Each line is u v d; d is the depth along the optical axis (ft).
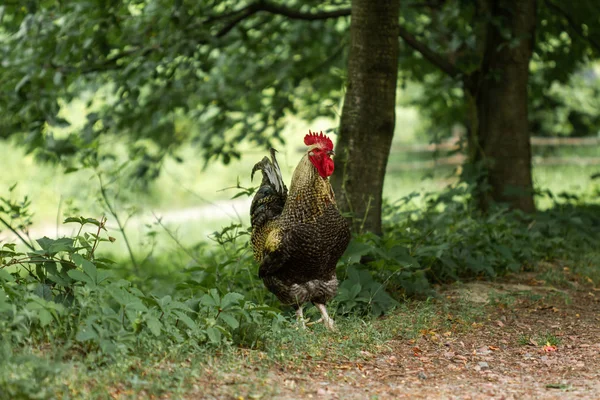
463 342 23.88
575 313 27.86
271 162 26.58
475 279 32.55
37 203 78.13
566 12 46.62
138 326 18.84
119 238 63.52
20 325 17.63
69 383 15.81
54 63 40.16
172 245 59.06
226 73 49.52
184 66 41.68
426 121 110.22
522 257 34.53
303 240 23.09
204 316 20.97
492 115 41.47
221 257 35.09
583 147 103.60
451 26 44.88
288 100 48.73
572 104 99.30
